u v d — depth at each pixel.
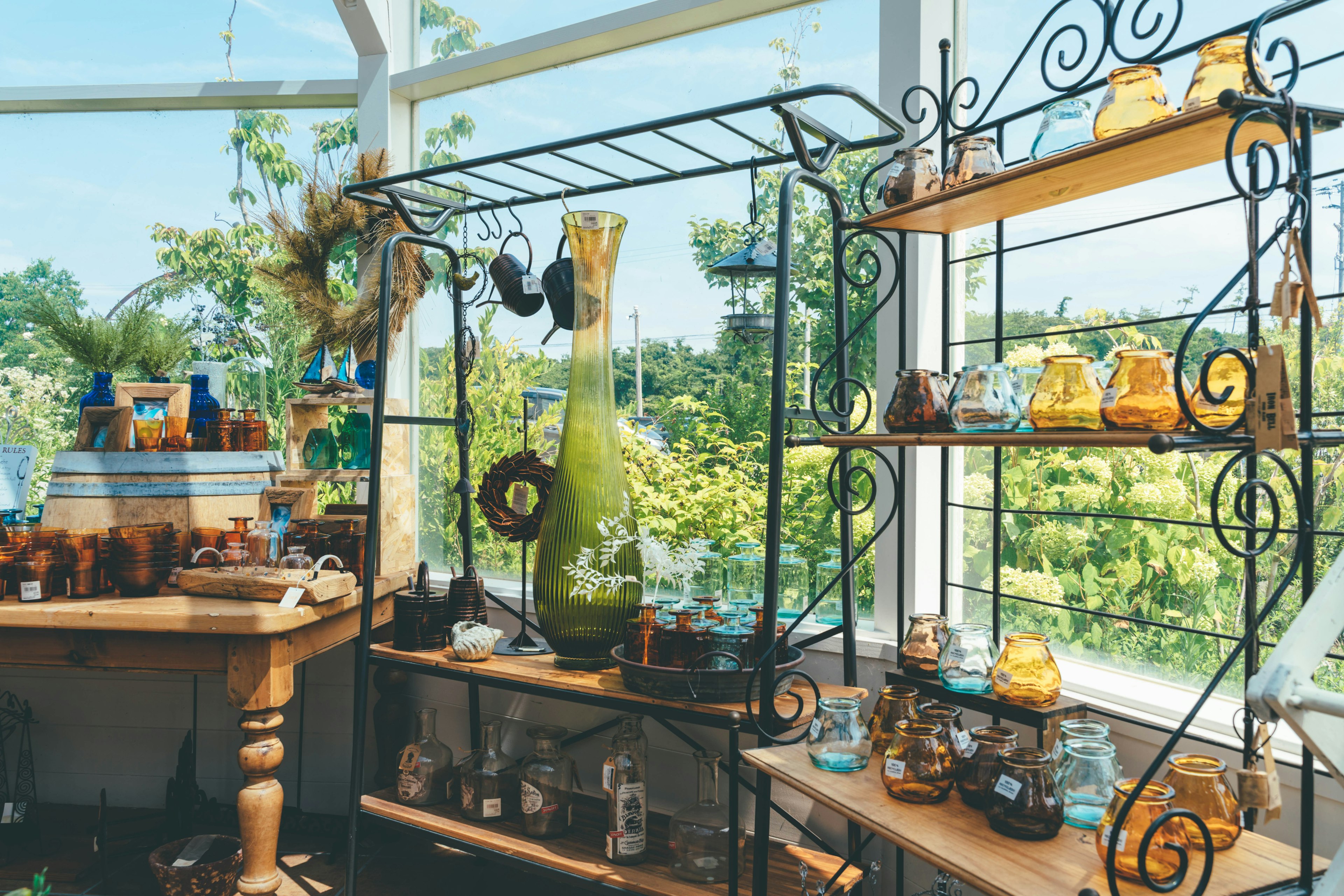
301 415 2.44
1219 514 1.58
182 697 2.74
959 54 2.02
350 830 1.97
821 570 2.18
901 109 1.97
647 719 2.31
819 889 1.63
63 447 3.00
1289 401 0.98
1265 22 0.96
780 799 2.11
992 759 1.25
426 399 2.93
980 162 1.42
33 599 2.00
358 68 2.79
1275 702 0.91
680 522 2.43
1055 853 1.12
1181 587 1.64
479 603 2.10
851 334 1.93
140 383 2.47
